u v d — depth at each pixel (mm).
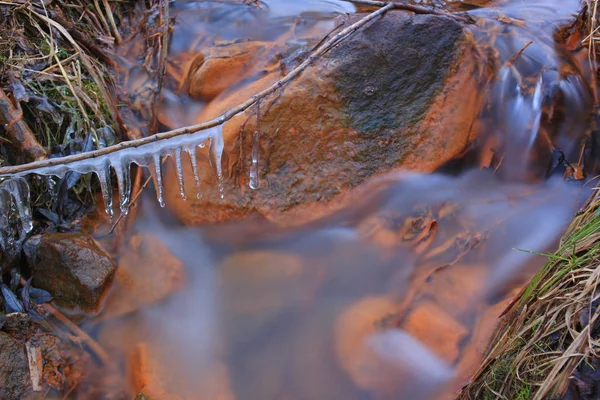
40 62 1512
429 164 1522
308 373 1369
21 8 1534
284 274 1461
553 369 1189
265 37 1636
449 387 1340
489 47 1573
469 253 1463
